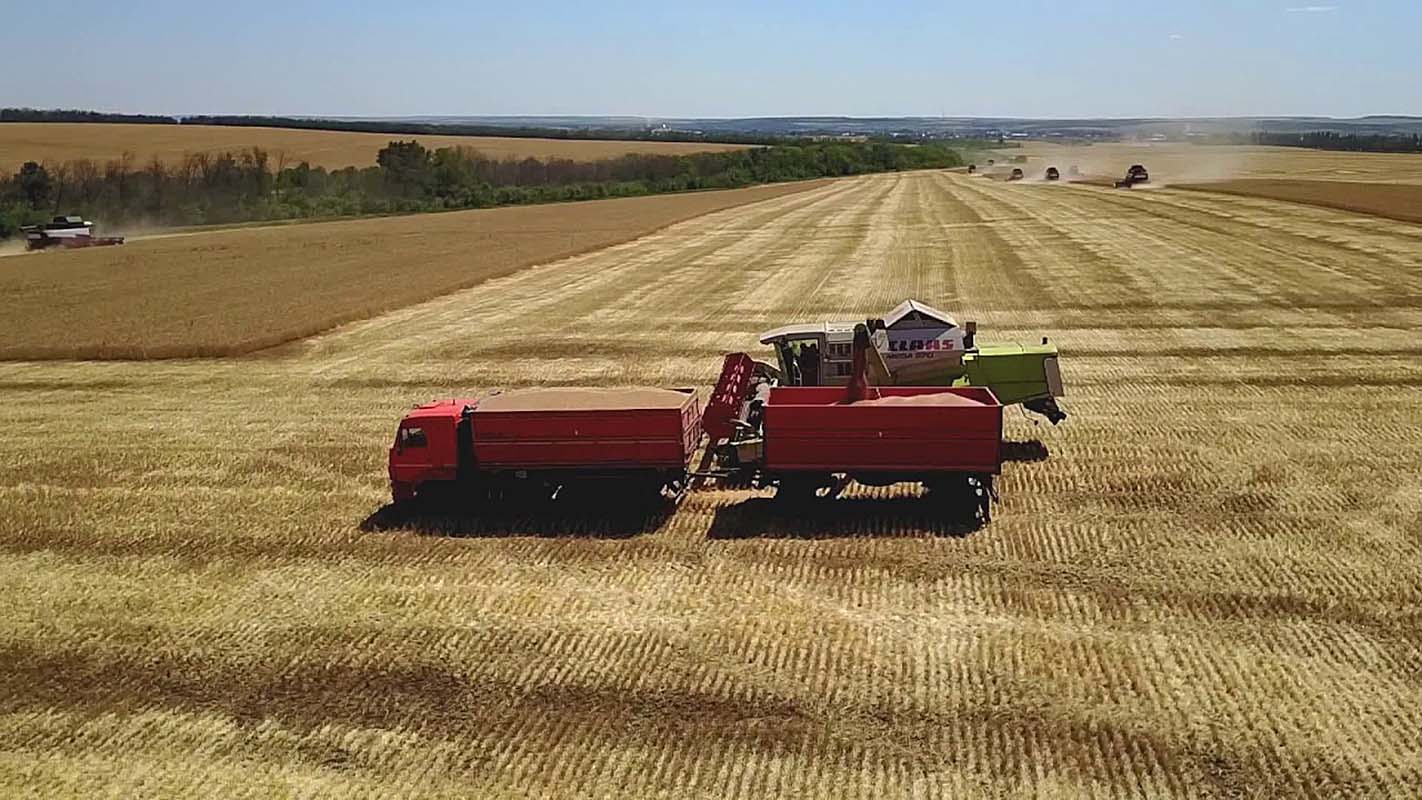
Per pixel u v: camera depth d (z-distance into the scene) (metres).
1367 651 13.86
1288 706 12.66
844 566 16.88
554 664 14.09
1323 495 19.38
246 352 36.00
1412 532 17.58
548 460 19.14
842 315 39.38
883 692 13.12
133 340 37.31
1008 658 13.86
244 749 12.55
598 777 11.72
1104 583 16.03
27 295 50.28
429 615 15.66
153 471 23.12
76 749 12.71
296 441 25.16
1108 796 11.15
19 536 19.39
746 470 19.56
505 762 12.05
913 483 19.78
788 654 14.12
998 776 11.50
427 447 19.50
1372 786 11.23
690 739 12.32
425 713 13.11
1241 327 34.72
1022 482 20.55
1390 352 30.58
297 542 18.77
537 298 46.56
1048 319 37.25
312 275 55.72
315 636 15.17
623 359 33.09
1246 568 16.39
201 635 15.37
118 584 17.20
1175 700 12.84
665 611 15.49
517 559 17.66
